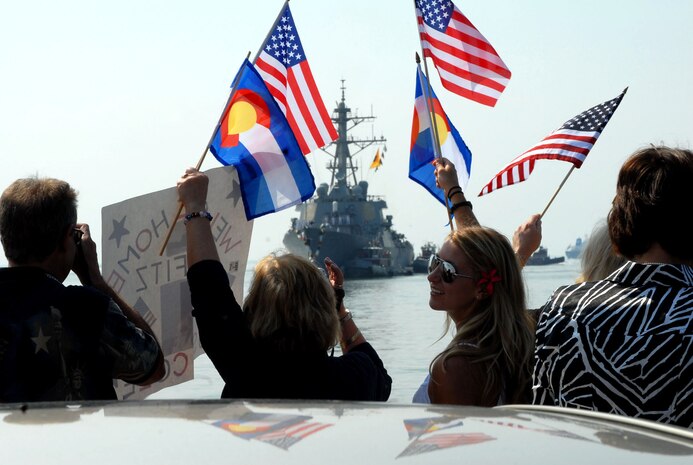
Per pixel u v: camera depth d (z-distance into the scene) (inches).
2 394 131.0
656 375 105.3
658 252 115.0
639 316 108.1
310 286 144.6
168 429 60.2
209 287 152.6
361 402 71.9
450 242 149.0
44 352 134.0
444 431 61.3
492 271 146.5
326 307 145.6
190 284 154.9
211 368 824.9
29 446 55.8
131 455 53.9
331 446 56.2
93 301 138.6
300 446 56.1
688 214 113.4
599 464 55.7
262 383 142.6
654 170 115.1
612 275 114.7
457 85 275.1
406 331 1455.5
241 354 143.7
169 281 199.3
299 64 249.4
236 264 215.5
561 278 5036.9
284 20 245.9
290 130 216.8
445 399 142.9
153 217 195.5
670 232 113.6
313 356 144.8
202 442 56.8
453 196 198.7
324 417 64.6
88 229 163.3
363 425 62.1
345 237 4439.0
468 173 270.1
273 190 217.3
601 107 235.9
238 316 147.7
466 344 144.1
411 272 5393.7
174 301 200.2
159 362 147.0
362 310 2204.7
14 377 132.1
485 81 273.6
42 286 136.8
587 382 108.1
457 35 273.1
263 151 217.5
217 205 211.8
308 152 253.9
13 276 137.0
